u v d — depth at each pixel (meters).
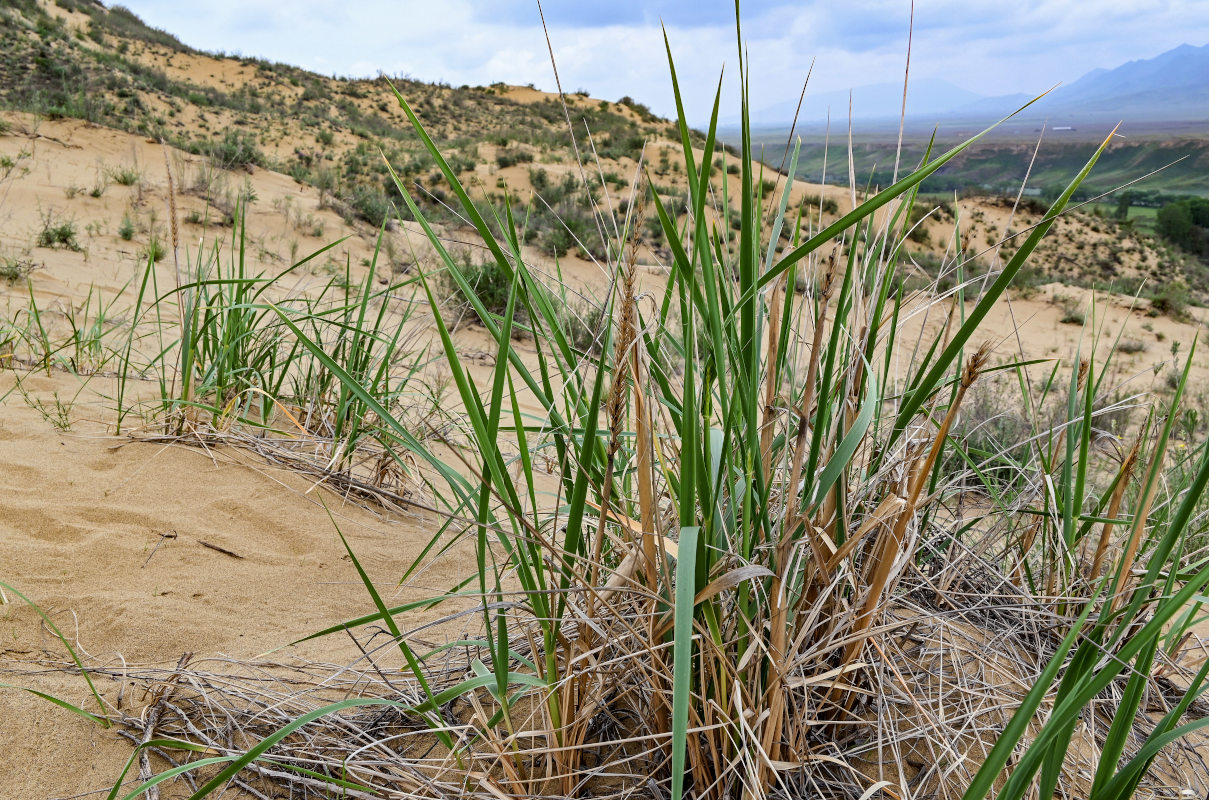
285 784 1.54
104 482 2.82
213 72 39.75
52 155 12.14
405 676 1.88
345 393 3.23
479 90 53.03
